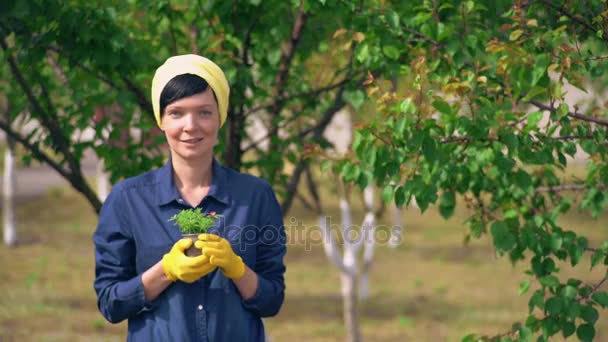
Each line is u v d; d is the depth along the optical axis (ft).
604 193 15.72
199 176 10.62
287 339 43.88
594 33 14.93
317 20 20.36
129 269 10.69
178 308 10.28
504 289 55.26
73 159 17.79
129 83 17.74
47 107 18.15
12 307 46.70
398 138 13.73
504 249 14.16
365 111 20.11
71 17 14.98
